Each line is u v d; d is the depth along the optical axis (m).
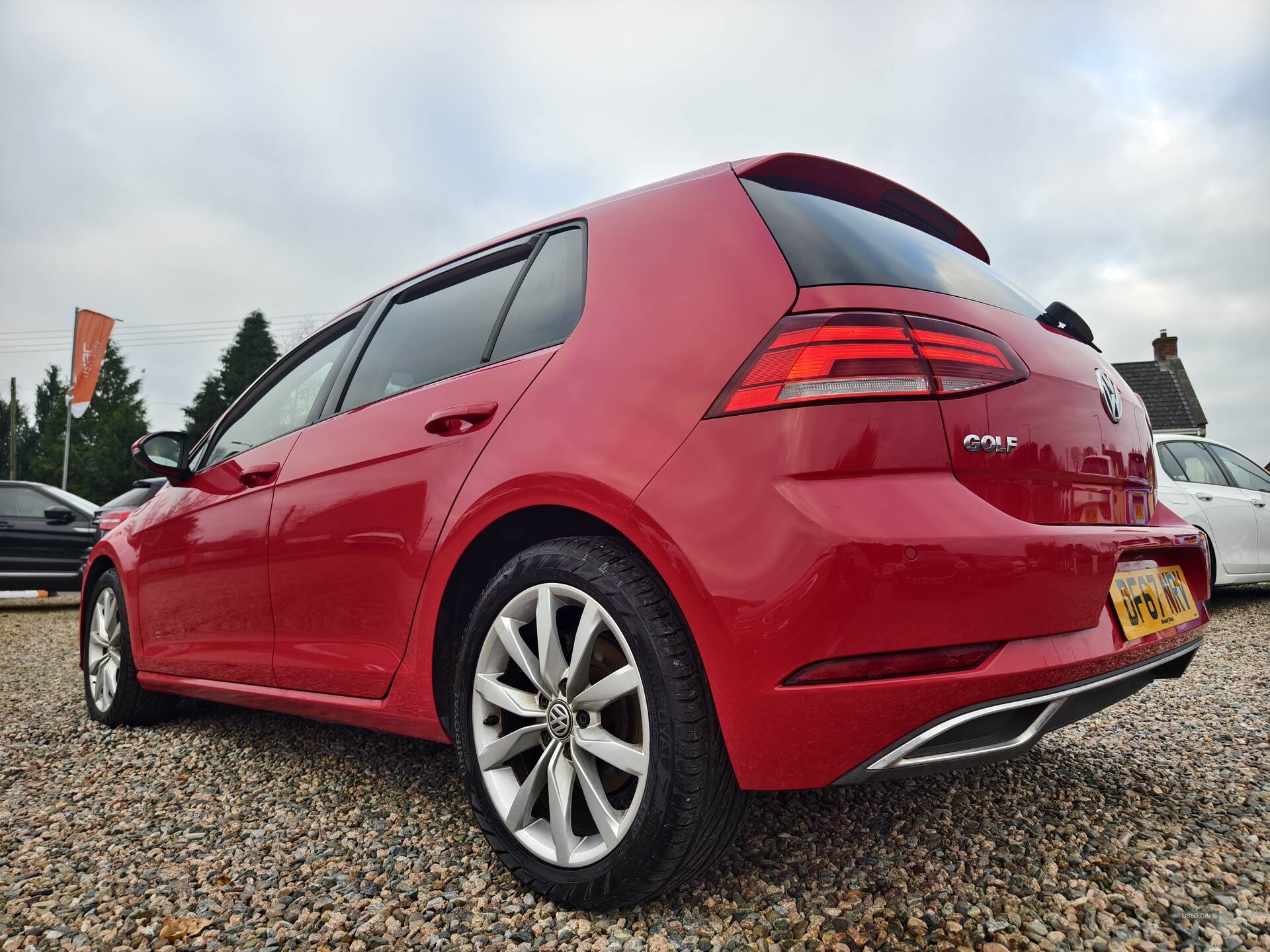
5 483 9.41
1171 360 25.73
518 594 1.64
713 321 1.49
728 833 1.44
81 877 1.78
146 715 3.20
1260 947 1.36
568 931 1.46
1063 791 2.11
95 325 23.28
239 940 1.49
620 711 1.52
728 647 1.32
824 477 1.31
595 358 1.63
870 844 1.78
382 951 1.43
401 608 1.90
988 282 1.86
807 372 1.35
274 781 2.41
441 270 2.36
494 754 1.66
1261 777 2.21
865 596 1.25
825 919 1.47
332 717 2.20
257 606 2.44
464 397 1.87
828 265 1.48
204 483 2.83
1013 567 1.33
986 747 1.38
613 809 1.48
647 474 1.44
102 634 3.43
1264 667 3.67
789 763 1.30
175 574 2.87
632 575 1.46
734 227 1.59
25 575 9.20
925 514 1.29
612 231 1.83
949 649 1.29
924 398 1.37
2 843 1.99
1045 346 1.66
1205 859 1.69
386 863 1.79
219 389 41.97
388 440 2.03
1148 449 1.92
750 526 1.32
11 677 4.56
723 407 1.40
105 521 7.46
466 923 1.51
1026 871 1.65
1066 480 1.56
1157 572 1.79
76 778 2.53
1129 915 1.47
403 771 2.45
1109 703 1.63
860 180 1.86
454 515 1.76
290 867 1.80
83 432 48.25
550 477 1.56
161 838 2.00
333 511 2.14
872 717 1.27
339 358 2.55
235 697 2.59
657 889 1.43
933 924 1.44
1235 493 5.97
